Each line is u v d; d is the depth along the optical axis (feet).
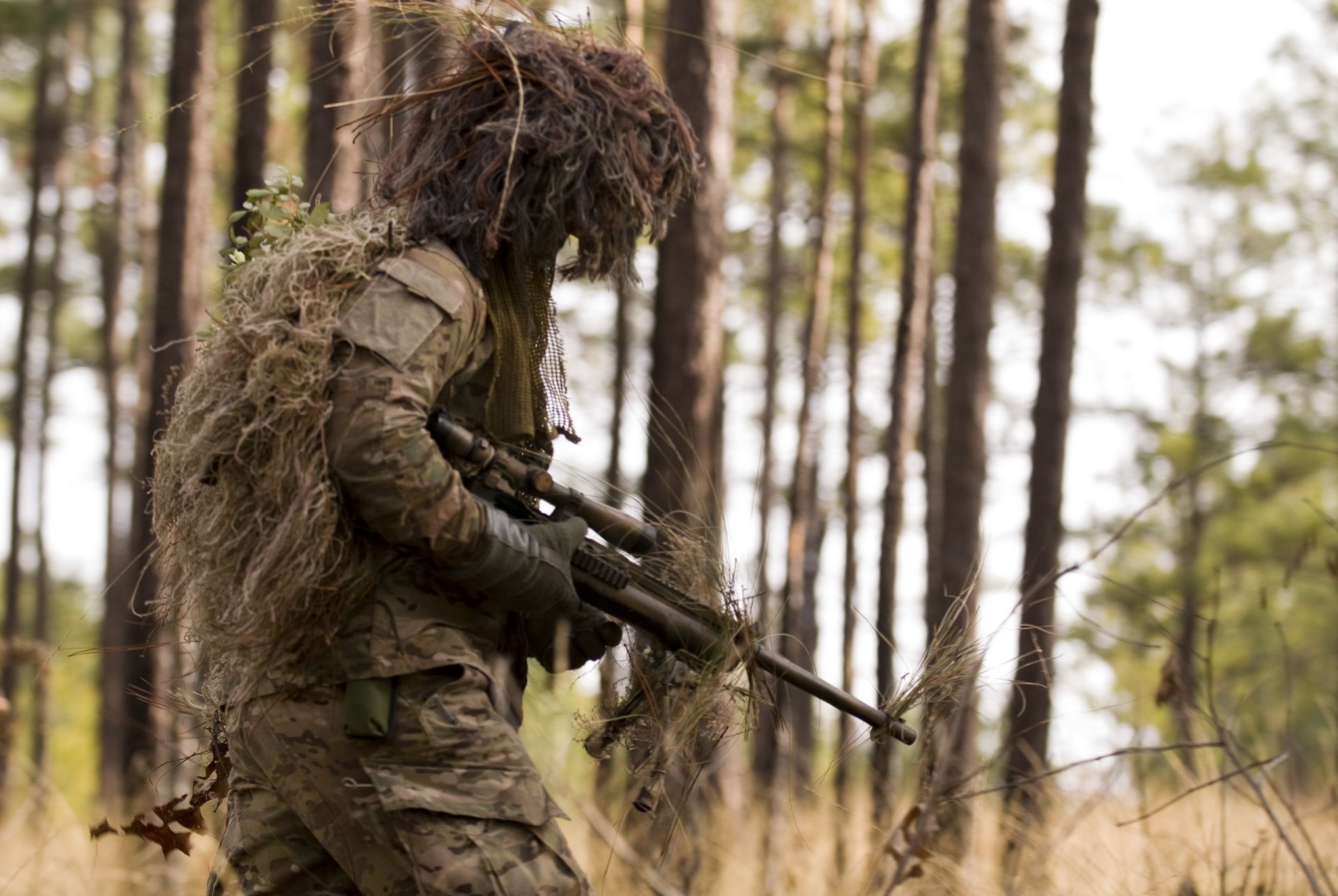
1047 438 37.52
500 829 10.76
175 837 13.38
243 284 11.57
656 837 18.83
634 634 13.48
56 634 131.64
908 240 66.80
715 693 12.77
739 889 19.67
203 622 11.49
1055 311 38.09
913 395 98.94
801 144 90.33
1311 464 91.76
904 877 13.97
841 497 114.21
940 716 14.88
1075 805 18.15
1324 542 76.84
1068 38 38.47
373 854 10.95
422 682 10.96
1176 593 81.76
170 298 48.19
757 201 102.32
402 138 12.35
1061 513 37.47
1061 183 38.19
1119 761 17.79
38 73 89.86
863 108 80.12
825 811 20.98
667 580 12.87
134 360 107.45
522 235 11.70
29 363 95.55
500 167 11.51
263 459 10.92
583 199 11.88
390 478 10.44
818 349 83.51
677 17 35.94
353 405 10.50
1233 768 18.39
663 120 12.53
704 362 35.09
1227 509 90.33
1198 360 101.04
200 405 11.25
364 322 10.70
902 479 66.49
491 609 11.59
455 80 11.96
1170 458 92.68
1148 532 93.45
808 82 80.84
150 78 92.43
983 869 17.25
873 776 22.88
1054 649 26.03
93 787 51.83
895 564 66.08
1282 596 74.18
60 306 108.88
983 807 17.94
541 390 12.35
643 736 13.43
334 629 10.84
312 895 11.76
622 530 12.42
